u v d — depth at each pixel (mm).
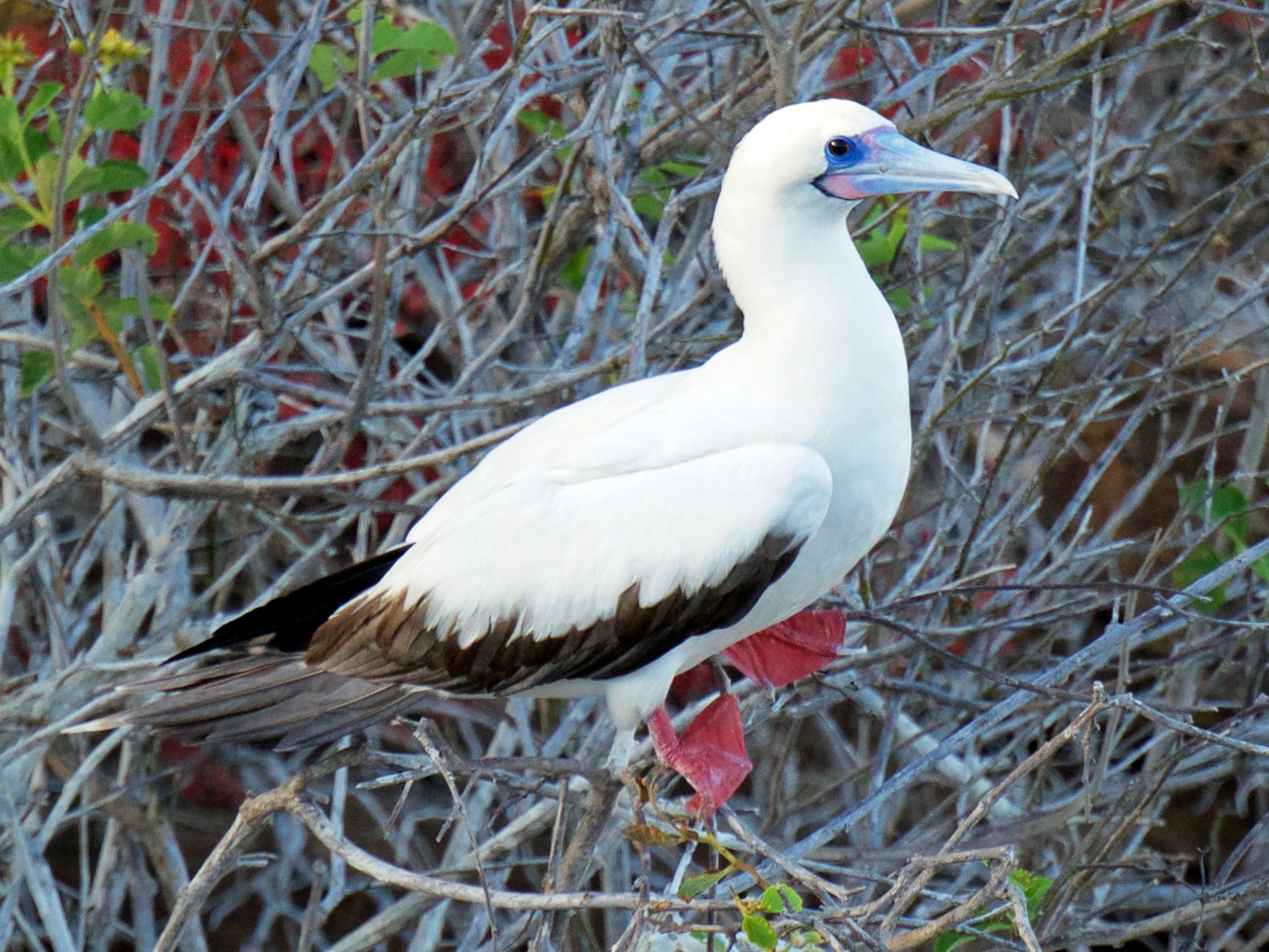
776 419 8461
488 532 8570
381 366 11352
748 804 13750
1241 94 13945
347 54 11719
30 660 13180
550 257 11367
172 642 11484
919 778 11750
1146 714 6992
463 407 9609
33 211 9125
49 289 8742
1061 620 10148
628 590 8375
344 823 16734
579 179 12219
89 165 9172
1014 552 13750
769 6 9891
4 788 10484
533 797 11828
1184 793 15383
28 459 12961
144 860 13117
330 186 11539
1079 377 13531
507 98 11312
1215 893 9172
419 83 11461
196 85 13586
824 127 8422
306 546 13289
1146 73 14141
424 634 8703
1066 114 14281
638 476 8453
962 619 11039
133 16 10648
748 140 8594
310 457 15875
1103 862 9336
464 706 14711
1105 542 12492
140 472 9250
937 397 10102
